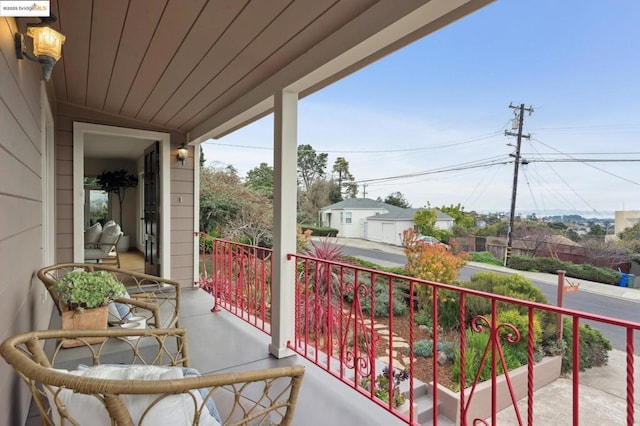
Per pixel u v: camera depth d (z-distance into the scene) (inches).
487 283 208.5
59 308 76.4
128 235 374.9
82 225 173.6
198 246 208.1
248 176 617.6
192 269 206.7
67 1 78.5
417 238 255.6
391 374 80.2
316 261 105.2
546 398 155.6
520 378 155.7
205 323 141.4
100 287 72.4
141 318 88.5
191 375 41.6
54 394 33.1
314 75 97.0
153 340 74.9
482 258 397.4
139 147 283.4
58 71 122.5
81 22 87.7
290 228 111.9
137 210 372.2
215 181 426.6
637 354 182.2
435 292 68.7
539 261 335.9
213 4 78.1
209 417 38.3
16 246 58.9
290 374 43.1
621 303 228.4
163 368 39.1
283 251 110.7
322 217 700.7
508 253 379.9
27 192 71.2
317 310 107.5
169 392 32.7
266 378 41.1
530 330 53.1
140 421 32.6
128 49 102.3
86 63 114.3
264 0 75.5
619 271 285.0
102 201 366.3
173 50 101.8
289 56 101.6
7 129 52.6
